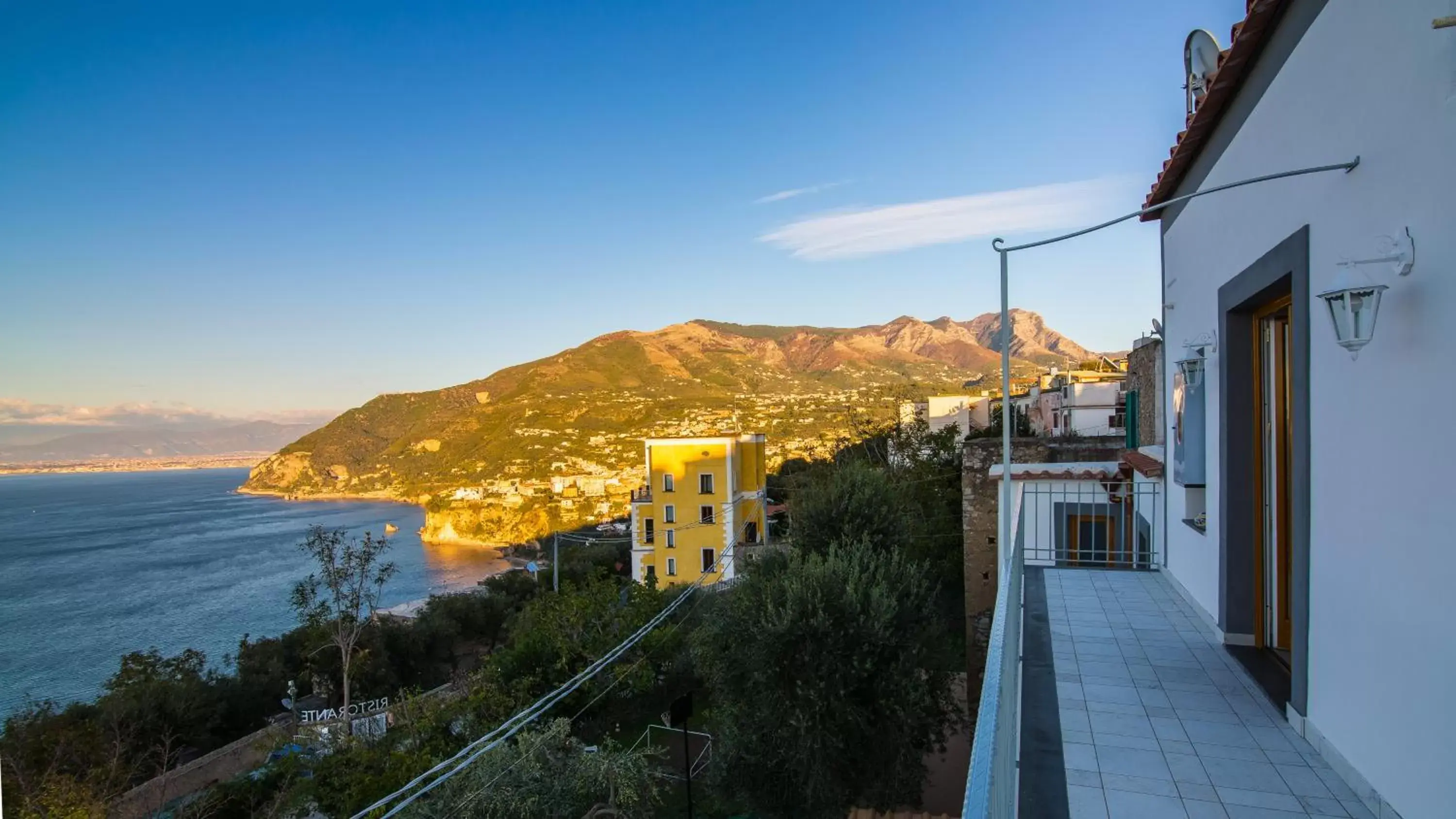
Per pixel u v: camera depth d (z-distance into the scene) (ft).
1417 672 9.56
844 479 56.24
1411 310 9.64
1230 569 18.31
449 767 43.16
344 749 59.62
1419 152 9.38
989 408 140.97
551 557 233.14
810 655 39.75
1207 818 10.83
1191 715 14.58
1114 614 21.80
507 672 65.46
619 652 50.98
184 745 78.69
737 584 52.70
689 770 47.70
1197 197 21.62
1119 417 89.04
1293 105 13.79
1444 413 8.87
